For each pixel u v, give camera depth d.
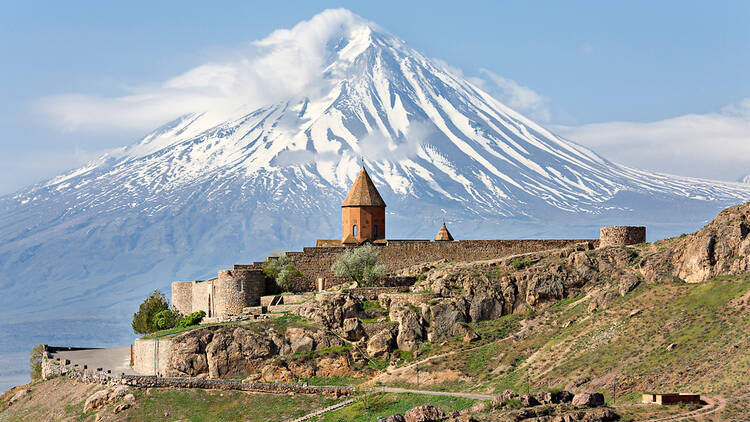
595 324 180.12
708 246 179.88
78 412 181.75
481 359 182.62
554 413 136.25
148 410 177.12
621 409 137.25
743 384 139.62
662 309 174.75
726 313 163.75
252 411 173.50
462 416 139.25
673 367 153.50
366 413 163.00
